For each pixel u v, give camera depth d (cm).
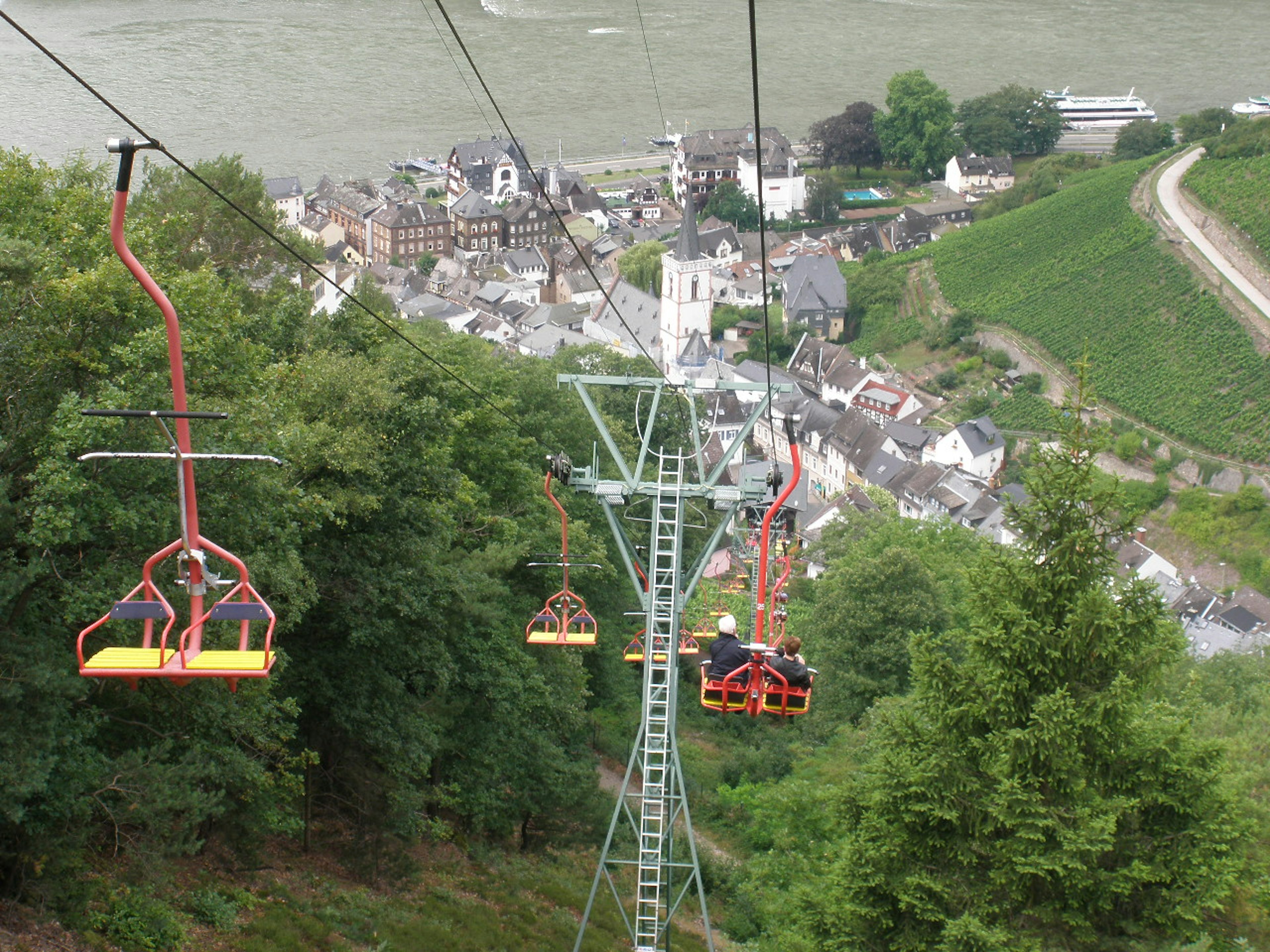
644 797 2758
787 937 2762
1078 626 2362
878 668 5681
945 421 17775
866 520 8375
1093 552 2425
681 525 2855
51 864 2400
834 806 2605
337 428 3309
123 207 1348
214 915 2811
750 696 2366
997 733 2388
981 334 19650
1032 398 17900
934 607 5719
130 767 2398
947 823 2409
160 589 2366
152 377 2367
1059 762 2278
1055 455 2472
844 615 5772
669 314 19588
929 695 2478
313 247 6359
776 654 2320
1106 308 19125
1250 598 11888
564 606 2850
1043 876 2208
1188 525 14338
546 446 6016
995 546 2539
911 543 7050
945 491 14388
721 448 16275
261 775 2773
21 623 2305
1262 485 15175
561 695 4484
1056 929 2253
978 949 2186
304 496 2891
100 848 2792
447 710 3841
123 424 2261
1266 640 9219
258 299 5375
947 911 2341
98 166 3909
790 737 5931
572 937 3691
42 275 2431
